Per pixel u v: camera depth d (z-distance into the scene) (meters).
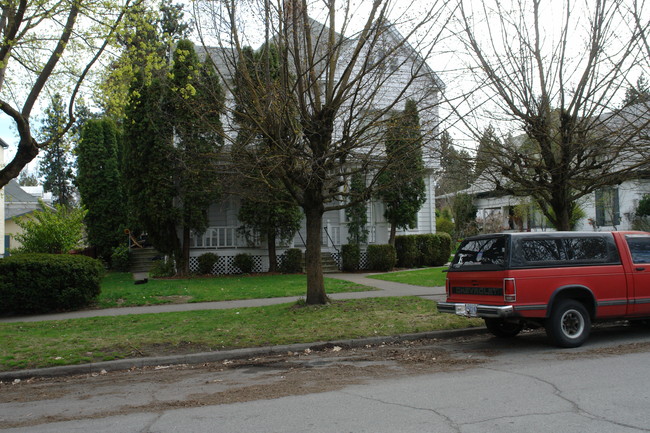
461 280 8.40
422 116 10.77
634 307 8.32
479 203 36.97
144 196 16.95
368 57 9.36
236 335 8.98
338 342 8.65
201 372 7.32
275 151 9.73
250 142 10.54
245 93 9.86
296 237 21.03
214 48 11.96
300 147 9.86
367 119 11.11
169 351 8.16
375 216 21.69
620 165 12.38
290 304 11.71
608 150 10.59
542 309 7.66
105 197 23.56
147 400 5.86
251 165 9.82
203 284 15.84
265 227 18.50
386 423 4.69
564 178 10.72
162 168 16.70
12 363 7.51
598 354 7.48
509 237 7.75
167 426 4.81
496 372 6.60
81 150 23.53
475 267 8.13
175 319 10.43
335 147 10.01
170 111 15.31
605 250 8.33
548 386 5.80
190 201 16.98
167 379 6.93
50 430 4.82
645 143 10.09
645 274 8.46
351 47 11.97
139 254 24.06
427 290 14.15
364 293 13.64
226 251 19.38
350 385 6.19
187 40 15.70
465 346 8.56
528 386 5.83
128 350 8.19
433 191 23.27
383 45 9.72
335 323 9.70
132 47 10.83
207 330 9.38
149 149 16.64
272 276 18.14
